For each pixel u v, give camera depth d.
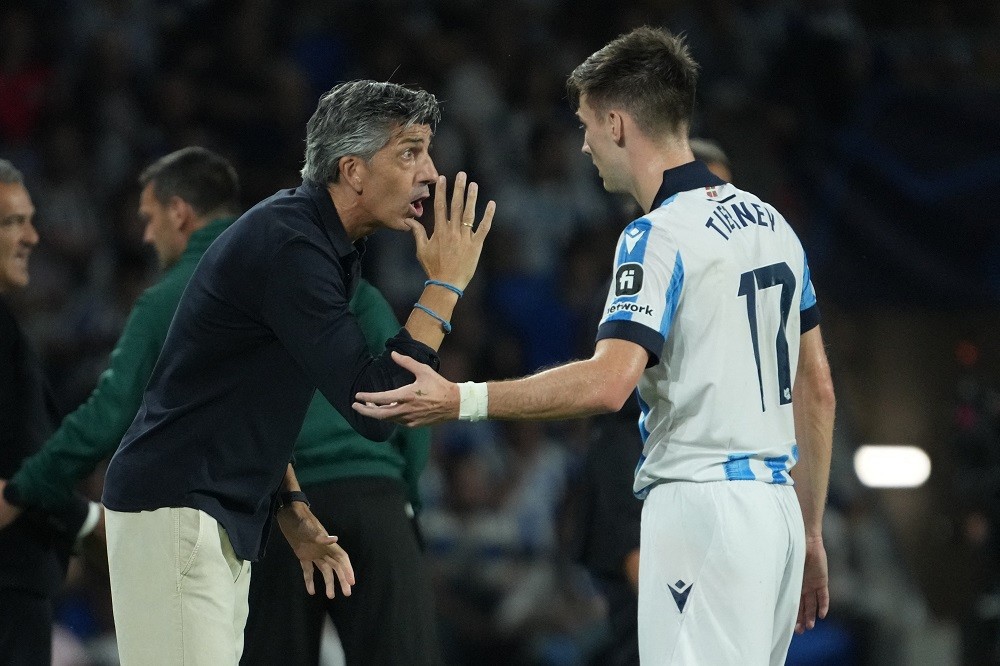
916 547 32.69
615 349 10.73
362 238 12.15
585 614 26.47
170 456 11.40
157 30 35.66
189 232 16.19
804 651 24.91
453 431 28.69
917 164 34.69
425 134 11.68
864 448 30.25
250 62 35.34
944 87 36.50
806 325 11.96
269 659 14.35
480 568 26.67
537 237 36.16
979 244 34.22
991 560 22.75
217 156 16.42
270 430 11.62
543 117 38.91
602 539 15.20
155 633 11.43
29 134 33.09
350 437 14.70
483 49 39.47
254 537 11.78
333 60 37.84
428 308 11.25
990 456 22.88
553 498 28.62
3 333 15.07
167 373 11.62
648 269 10.92
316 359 11.04
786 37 40.16
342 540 14.61
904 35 41.41
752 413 11.19
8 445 15.09
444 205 11.56
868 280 34.31
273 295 11.16
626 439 15.12
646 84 11.48
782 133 37.69
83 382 28.09
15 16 34.03
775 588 11.12
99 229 31.80
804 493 12.24
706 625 10.87
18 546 14.87
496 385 10.64
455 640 25.84
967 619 23.06
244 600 12.21
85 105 33.53
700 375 11.05
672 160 11.58
